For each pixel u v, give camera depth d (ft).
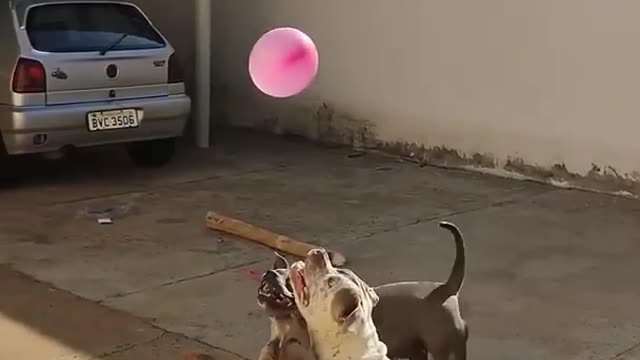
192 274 16.57
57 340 13.51
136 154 25.95
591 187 23.63
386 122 28.12
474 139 25.89
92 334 13.75
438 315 9.83
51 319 14.32
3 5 22.76
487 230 19.76
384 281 16.31
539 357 13.15
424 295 9.94
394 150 27.99
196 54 28.63
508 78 24.93
